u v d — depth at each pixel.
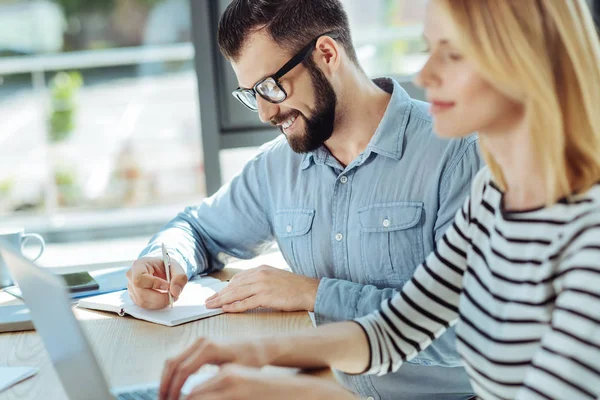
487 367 1.00
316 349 1.06
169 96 4.07
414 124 1.55
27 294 0.95
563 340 0.81
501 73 0.88
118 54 4.02
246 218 1.76
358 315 1.40
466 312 1.05
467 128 0.94
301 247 1.64
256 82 1.52
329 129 1.54
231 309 1.42
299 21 1.49
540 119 0.88
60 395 1.07
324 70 1.52
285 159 1.70
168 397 0.96
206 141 2.40
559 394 0.80
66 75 4.01
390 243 1.53
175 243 1.67
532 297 0.92
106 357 1.21
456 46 0.90
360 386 1.58
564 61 0.88
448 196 1.47
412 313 1.15
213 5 2.33
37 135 4.04
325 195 1.61
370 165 1.56
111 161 4.10
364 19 2.51
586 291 0.82
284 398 0.88
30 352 1.26
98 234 4.01
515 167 0.96
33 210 4.04
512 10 0.87
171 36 4.05
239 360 1.00
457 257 1.12
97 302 1.48
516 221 0.95
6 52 3.96
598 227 0.86
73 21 4.02
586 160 0.89
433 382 1.58
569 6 0.89
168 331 1.33
